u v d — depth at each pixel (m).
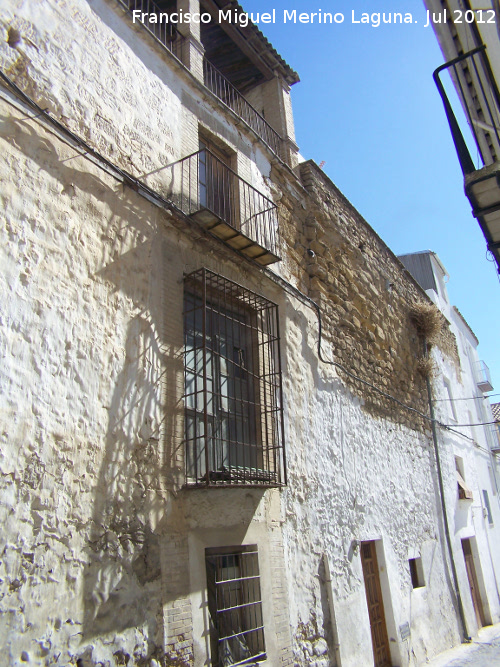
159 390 5.25
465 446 15.86
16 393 3.98
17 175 4.40
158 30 7.95
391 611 8.69
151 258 5.59
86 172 5.06
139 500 4.73
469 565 13.80
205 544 5.27
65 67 5.16
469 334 21.83
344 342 9.37
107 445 4.58
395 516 9.74
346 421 8.80
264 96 10.19
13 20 4.75
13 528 3.74
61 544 4.01
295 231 8.80
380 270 11.70
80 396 4.46
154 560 4.70
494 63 4.97
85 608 4.04
